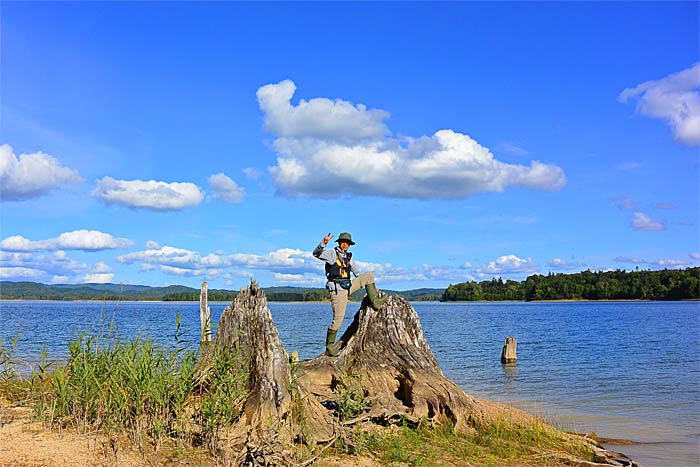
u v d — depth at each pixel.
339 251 10.93
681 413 15.57
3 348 10.21
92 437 7.37
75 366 8.28
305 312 101.88
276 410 8.27
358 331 11.16
